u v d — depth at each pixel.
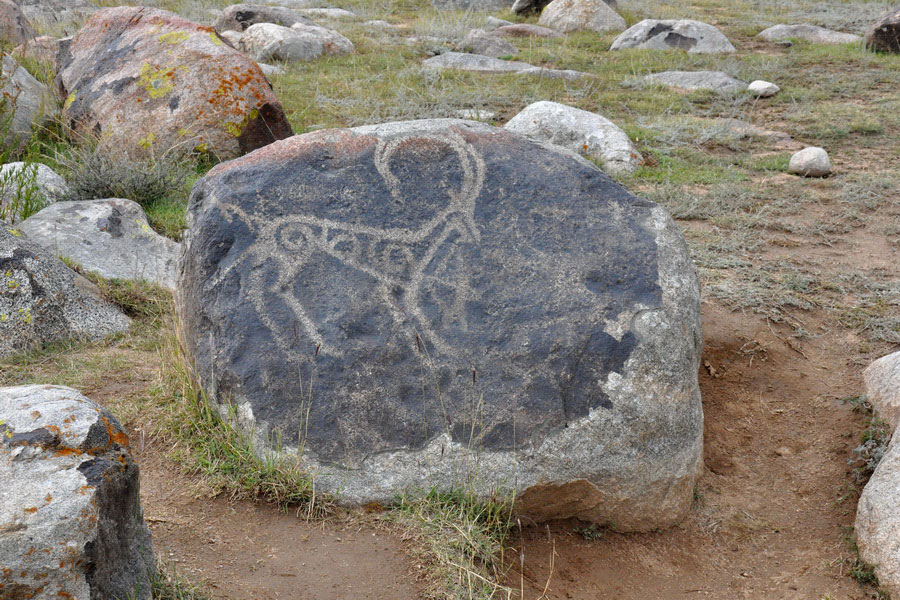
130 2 15.31
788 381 4.71
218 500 3.26
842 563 3.36
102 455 2.27
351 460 3.33
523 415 3.35
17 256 4.55
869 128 9.58
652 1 18.48
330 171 3.81
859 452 3.96
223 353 3.54
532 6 17.38
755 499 3.85
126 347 4.60
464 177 3.82
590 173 3.88
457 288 3.60
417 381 3.44
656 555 3.41
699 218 7.02
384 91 10.78
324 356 3.48
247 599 2.71
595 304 3.53
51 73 9.38
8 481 2.12
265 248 3.67
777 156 8.68
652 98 10.94
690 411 3.50
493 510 3.30
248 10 13.52
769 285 5.62
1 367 4.19
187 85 7.95
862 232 6.73
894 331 5.06
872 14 16.77
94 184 6.74
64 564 2.04
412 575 2.92
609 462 3.35
